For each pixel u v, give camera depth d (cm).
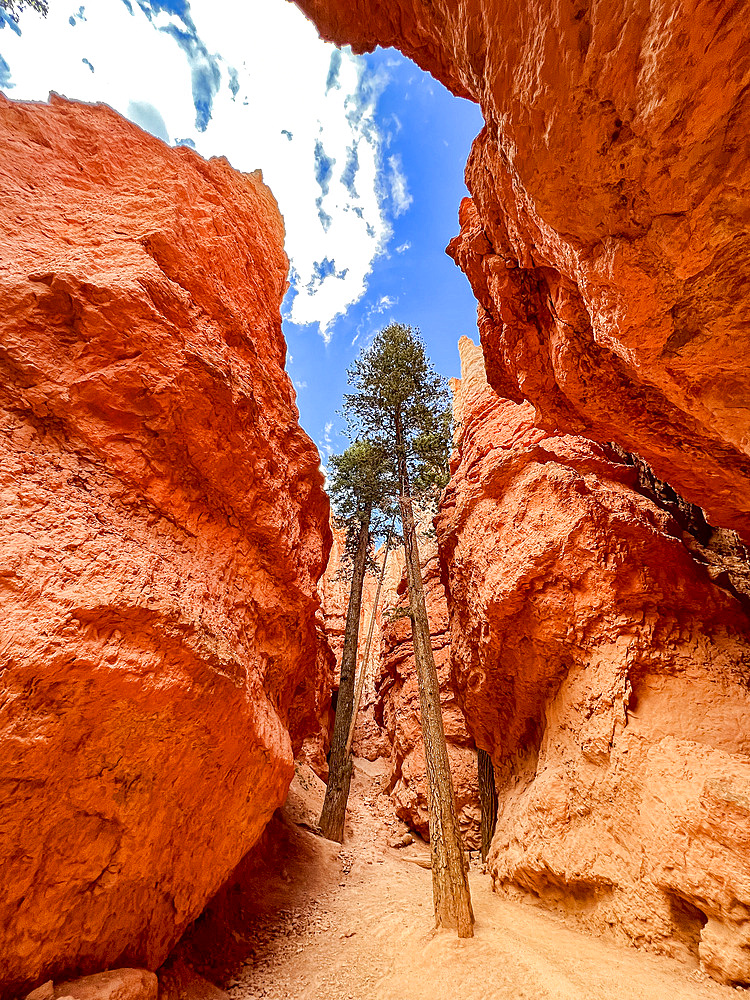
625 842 573
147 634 356
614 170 293
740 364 353
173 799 390
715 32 206
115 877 342
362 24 515
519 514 919
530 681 864
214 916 580
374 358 1542
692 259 301
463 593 1130
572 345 513
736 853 443
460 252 672
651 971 463
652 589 706
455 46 393
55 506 354
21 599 292
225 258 695
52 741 288
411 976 505
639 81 243
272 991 483
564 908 652
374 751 2064
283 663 627
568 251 376
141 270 503
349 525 1762
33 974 295
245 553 569
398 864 1014
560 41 262
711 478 580
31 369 394
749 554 789
